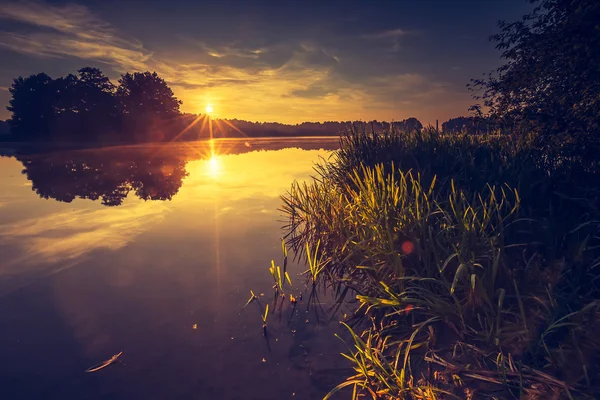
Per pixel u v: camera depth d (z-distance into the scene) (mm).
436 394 1771
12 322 2453
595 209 2682
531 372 1791
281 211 5539
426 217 2816
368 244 3189
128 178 8984
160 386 1857
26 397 1772
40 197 6668
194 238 4266
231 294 2873
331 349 2203
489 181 3535
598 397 1576
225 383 1886
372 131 6309
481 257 2418
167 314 2561
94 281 3094
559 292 2186
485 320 2129
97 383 1875
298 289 3002
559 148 3740
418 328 2131
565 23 3207
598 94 3047
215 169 10758
